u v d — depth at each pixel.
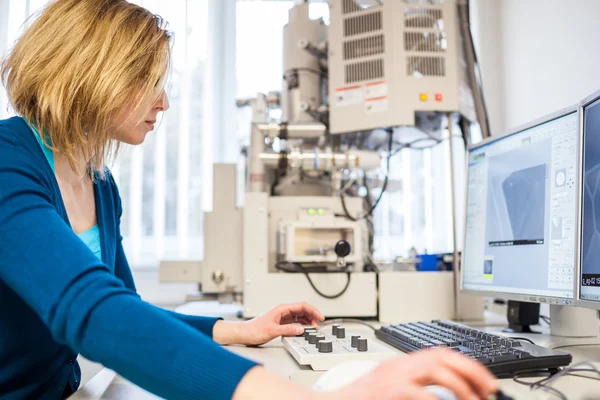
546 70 1.71
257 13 2.71
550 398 0.61
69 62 0.77
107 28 0.78
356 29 1.76
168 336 0.50
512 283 1.17
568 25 1.59
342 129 1.75
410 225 2.49
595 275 0.89
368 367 0.63
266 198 1.58
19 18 2.51
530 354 0.77
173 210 2.60
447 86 1.68
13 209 0.59
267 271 1.55
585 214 0.93
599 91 0.89
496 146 1.27
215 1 2.77
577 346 1.02
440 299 1.54
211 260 1.78
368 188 1.89
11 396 0.78
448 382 0.43
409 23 1.71
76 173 0.86
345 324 1.46
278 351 1.03
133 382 0.50
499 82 2.04
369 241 1.85
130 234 2.57
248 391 0.47
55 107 0.76
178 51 2.65
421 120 1.78
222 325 1.07
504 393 0.51
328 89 1.86
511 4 1.95
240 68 2.70
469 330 0.99
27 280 0.54
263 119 1.99
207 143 2.64
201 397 0.47
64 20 0.77
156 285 2.60
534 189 1.11
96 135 0.80
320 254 1.54
